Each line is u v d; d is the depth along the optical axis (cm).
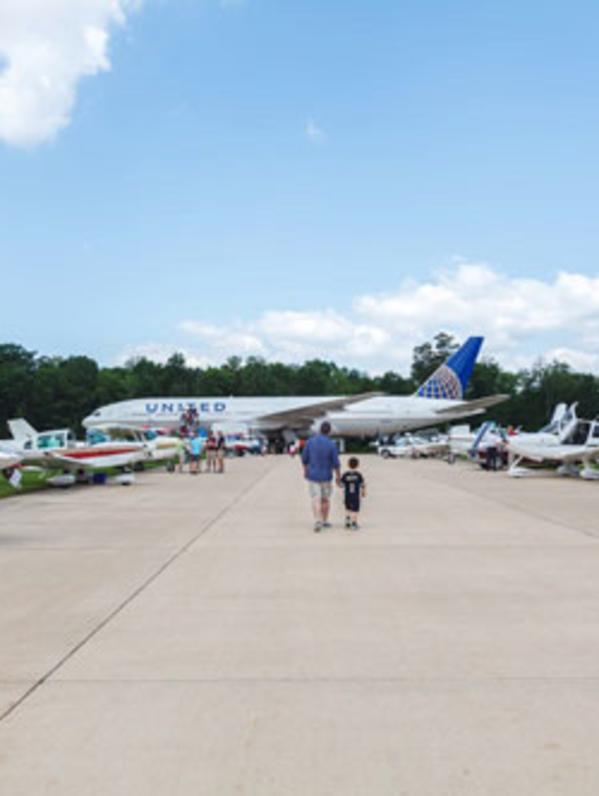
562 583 941
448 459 4662
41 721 500
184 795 399
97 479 2877
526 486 2641
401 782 411
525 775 418
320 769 427
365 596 875
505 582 950
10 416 10488
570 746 454
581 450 3014
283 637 700
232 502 2070
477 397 12400
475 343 7250
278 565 1081
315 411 6500
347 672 596
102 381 11775
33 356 12081
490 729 479
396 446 6206
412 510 1819
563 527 1488
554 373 12825
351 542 1303
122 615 789
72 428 10688
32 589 923
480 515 1708
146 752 451
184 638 699
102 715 509
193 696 544
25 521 1638
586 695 539
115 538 1367
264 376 13212
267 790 404
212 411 6644
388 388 13425
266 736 472
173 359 13025
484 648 659
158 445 3575
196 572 1032
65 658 638
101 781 416
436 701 529
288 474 3466
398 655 641
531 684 564
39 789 407
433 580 966
